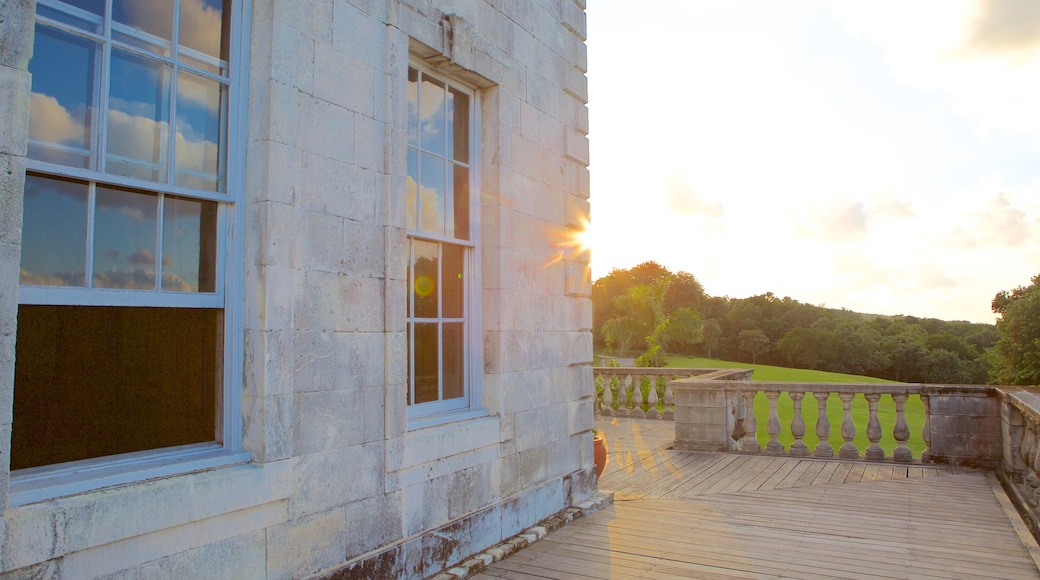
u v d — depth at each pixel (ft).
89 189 8.64
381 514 12.19
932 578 13.37
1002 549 15.23
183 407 10.34
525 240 17.13
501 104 16.38
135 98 9.25
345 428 11.55
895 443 46.68
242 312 10.41
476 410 15.60
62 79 8.46
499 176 16.15
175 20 9.78
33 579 7.40
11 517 7.22
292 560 10.49
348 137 11.96
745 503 19.92
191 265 9.94
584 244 20.25
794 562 14.37
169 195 9.66
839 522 17.65
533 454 16.96
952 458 25.16
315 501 10.91
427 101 15.03
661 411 40.70
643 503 19.98
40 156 8.19
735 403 34.32
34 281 8.08
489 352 15.99
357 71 12.25
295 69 10.98
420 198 14.53
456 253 15.84
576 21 20.31
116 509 8.18
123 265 9.02
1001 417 24.31
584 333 19.95
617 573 13.70
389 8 13.04
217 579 9.40
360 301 12.03
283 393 10.41
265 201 10.36
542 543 15.87
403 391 12.82
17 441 9.37
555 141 18.88
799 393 27.91
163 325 10.33
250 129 10.61
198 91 10.14
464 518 14.23
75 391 9.80
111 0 8.96
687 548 15.40
